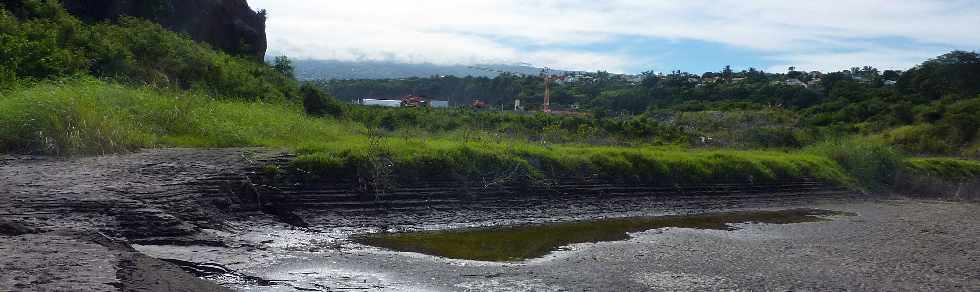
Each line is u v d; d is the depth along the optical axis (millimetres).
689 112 59281
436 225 14312
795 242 14211
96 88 18219
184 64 26359
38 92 16016
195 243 10156
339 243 11773
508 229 14695
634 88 85250
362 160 15453
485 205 16297
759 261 11891
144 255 7797
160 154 15562
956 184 33656
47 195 10508
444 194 15977
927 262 12375
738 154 25859
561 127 36688
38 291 5348
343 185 14781
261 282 8625
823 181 26844
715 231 15609
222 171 13586
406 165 16016
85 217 9852
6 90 17000
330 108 33844
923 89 70812
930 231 16641
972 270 11836
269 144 19641
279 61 41000
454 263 10773
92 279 5930
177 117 19281
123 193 11273
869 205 24078
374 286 8977
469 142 19500
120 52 23297
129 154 15320
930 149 51438
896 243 14438
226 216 12156
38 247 7047
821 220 18781
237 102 24609
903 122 58906
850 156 31094
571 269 10672
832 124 59062
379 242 12203
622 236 14281
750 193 23125
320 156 15055
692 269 11023
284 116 23750
